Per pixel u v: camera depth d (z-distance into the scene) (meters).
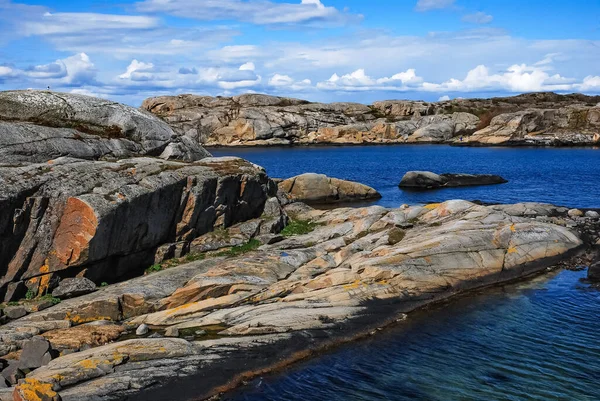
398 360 20.27
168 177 29.06
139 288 24.67
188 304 23.98
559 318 23.84
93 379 17.52
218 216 32.41
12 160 28.73
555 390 18.08
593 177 73.88
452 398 17.72
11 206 23.50
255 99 168.75
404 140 160.62
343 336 21.89
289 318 22.36
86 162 28.41
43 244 24.52
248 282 25.44
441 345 21.47
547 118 151.12
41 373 17.36
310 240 32.88
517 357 20.38
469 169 89.38
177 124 151.38
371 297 24.77
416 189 65.94
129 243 26.95
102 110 36.06
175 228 29.88
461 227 31.41
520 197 56.75
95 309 23.00
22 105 33.84
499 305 25.45
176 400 17.27
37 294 24.27
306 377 19.02
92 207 24.33
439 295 26.28
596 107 148.38
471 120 171.00
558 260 30.94
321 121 161.75
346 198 58.16
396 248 28.50
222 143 150.88
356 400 17.66
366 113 175.38
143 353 19.02
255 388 18.27
